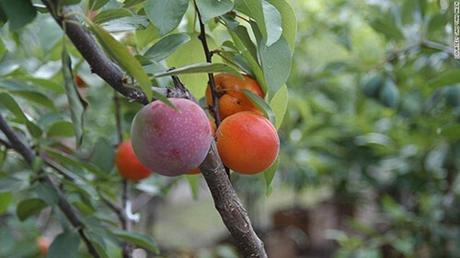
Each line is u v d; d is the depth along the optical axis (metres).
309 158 1.84
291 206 2.59
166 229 2.59
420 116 1.53
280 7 0.68
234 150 0.67
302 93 1.79
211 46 0.76
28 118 0.91
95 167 0.93
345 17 1.90
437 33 1.41
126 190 1.07
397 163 1.68
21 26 0.59
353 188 2.07
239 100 0.70
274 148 0.68
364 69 1.53
